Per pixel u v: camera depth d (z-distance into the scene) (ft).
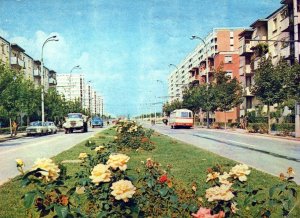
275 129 119.24
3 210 20.66
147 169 19.20
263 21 161.27
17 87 122.21
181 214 14.19
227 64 236.02
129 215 11.59
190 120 181.98
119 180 12.03
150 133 77.61
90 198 15.24
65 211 10.15
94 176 12.00
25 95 141.28
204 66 284.41
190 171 33.24
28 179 11.22
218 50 275.18
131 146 56.90
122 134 60.90
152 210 14.78
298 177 30.76
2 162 47.65
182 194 16.33
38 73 250.57
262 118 143.95
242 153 53.06
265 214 12.77
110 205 12.08
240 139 87.71
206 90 182.70
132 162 40.55
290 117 117.08
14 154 57.77
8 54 196.75
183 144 67.36
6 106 118.83
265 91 106.83
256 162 42.16
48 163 11.27
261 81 106.52
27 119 197.67
